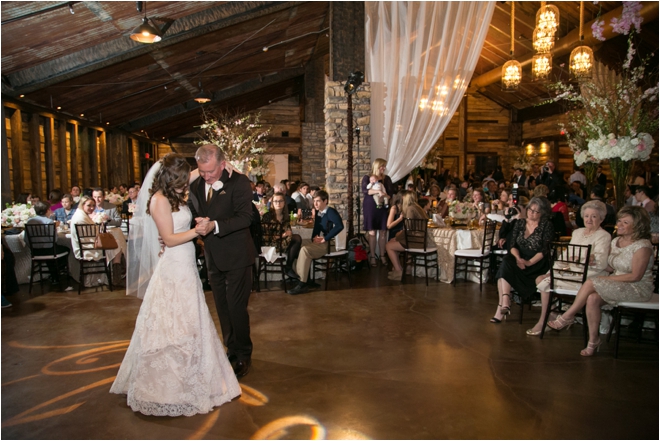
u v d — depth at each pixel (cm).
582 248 409
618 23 532
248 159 1012
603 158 530
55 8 593
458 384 311
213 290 336
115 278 632
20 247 623
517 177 1179
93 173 1253
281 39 1114
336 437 247
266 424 261
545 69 793
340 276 671
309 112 1728
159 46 767
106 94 1056
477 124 2017
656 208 531
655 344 388
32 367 344
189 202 331
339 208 798
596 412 273
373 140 820
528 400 288
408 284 620
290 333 418
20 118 872
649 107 526
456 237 625
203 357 280
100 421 265
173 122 1661
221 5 749
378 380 318
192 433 253
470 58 796
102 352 374
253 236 357
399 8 793
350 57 802
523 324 444
